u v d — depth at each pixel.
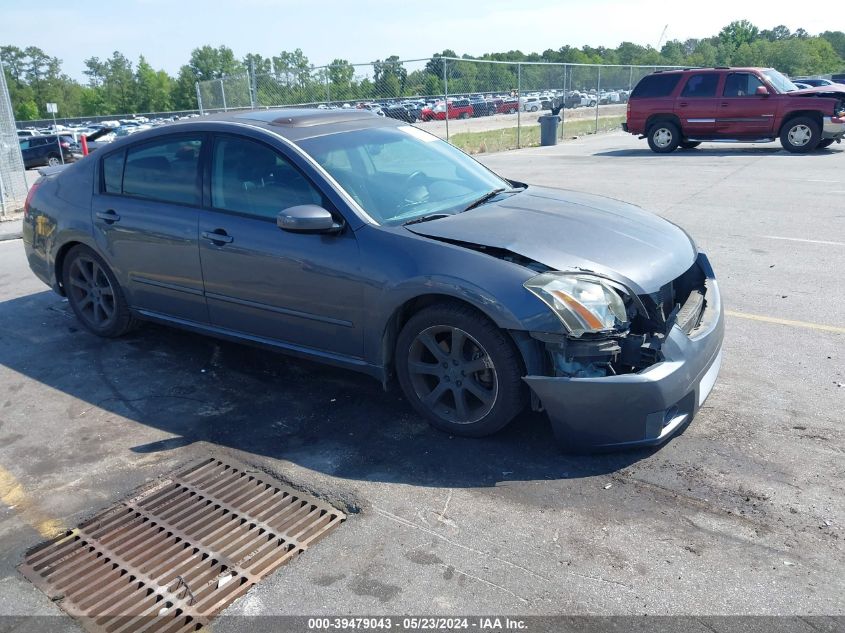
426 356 3.75
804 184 11.11
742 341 4.86
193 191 4.45
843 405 3.88
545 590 2.59
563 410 3.28
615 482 3.23
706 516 2.96
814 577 2.59
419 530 2.96
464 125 20.00
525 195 4.41
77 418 4.12
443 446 3.62
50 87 118.81
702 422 3.75
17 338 5.47
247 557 2.87
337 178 3.94
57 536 3.06
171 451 3.71
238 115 4.63
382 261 3.62
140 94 109.00
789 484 3.16
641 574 2.64
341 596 2.61
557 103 23.47
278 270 4.00
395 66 18.06
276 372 4.65
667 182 11.98
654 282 3.42
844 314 5.30
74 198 5.14
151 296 4.80
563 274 3.29
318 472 3.45
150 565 2.86
